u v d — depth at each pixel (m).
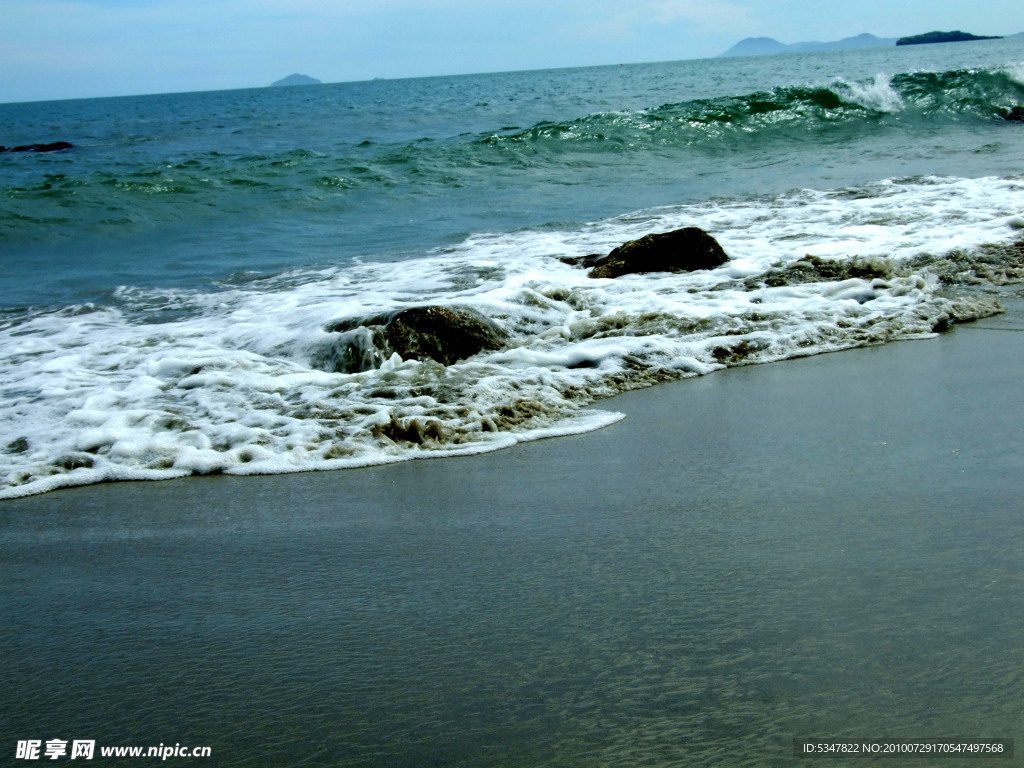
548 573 3.10
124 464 4.55
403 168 17.48
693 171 16.42
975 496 3.56
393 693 2.43
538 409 5.12
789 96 22.56
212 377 5.86
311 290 8.79
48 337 7.58
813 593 2.83
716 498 3.73
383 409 5.05
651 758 2.11
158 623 2.91
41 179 18.97
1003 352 5.88
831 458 4.14
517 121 31.16
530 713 2.30
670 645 2.58
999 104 21.92
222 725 2.33
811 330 6.47
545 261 9.16
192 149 27.47
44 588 3.22
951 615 2.64
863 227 9.52
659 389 5.59
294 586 3.12
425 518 3.70
